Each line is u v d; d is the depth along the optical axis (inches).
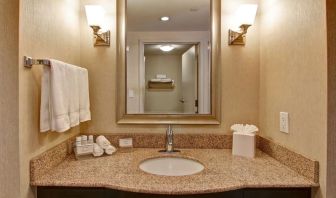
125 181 46.1
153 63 71.0
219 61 69.9
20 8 41.9
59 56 57.4
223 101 70.6
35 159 46.2
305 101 48.8
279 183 45.7
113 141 69.7
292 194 46.5
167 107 71.1
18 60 41.6
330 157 42.8
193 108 70.9
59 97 48.3
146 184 44.6
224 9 70.2
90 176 48.6
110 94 70.8
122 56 70.3
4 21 41.7
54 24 54.8
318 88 44.8
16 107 41.6
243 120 70.6
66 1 61.4
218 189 43.1
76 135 68.1
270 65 64.1
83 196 46.6
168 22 71.2
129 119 70.7
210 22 70.6
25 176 43.9
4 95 41.8
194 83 71.1
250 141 61.8
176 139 69.9
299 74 50.8
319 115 44.6
